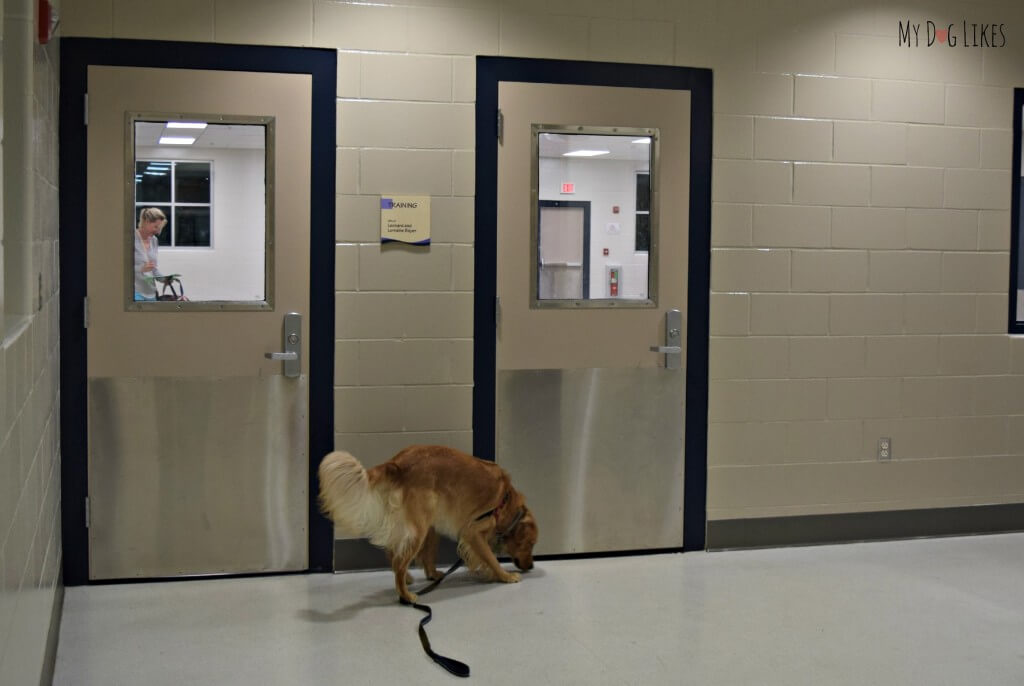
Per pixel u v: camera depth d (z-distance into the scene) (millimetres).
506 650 3197
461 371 4094
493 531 3893
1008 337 4707
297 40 3879
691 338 4332
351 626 3410
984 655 3195
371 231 3982
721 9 4281
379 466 3568
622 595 3771
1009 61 4633
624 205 4238
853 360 4512
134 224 3807
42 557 2689
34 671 2293
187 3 3783
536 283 4164
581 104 4164
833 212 4449
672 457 4340
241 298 3914
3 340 1878
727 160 4316
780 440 4445
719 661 3123
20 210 2533
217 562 3943
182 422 3877
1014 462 4746
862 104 4461
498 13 4055
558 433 4219
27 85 2580
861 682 2973
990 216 4656
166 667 3029
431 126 4012
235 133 3871
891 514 4605
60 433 3750
